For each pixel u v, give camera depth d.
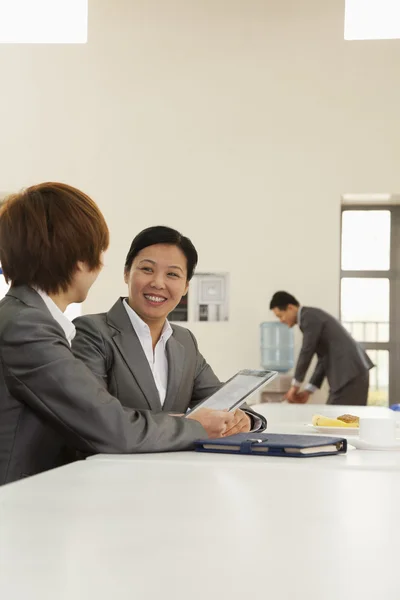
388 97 6.57
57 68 6.77
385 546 0.68
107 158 6.72
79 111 6.75
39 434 1.46
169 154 6.69
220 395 1.76
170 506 0.88
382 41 6.57
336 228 6.56
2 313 1.47
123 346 1.90
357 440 1.69
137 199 6.69
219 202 6.64
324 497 0.98
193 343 2.11
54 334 1.45
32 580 0.54
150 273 1.97
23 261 1.49
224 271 6.61
